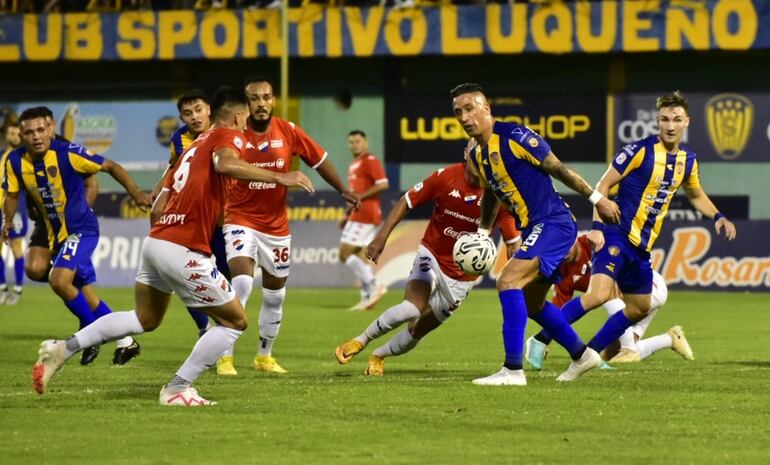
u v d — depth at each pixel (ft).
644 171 90.58
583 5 236.63
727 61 244.83
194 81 262.47
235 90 70.54
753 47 231.50
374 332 90.27
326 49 245.04
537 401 74.64
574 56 249.55
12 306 172.76
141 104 262.26
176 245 69.62
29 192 100.37
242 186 93.76
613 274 90.89
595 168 246.47
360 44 243.81
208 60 262.26
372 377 89.40
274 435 62.80
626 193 91.04
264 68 261.44
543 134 247.91
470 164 88.43
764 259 207.31
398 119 254.68
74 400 74.84
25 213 179.73
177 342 120.26
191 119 95.86
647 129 244.83
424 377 89.40
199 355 71.82
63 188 99.40
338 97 258.16
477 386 81.51
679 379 86.69
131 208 255.91
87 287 101.50
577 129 246.68
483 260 83.92
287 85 252.42
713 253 209.15
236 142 69.21
